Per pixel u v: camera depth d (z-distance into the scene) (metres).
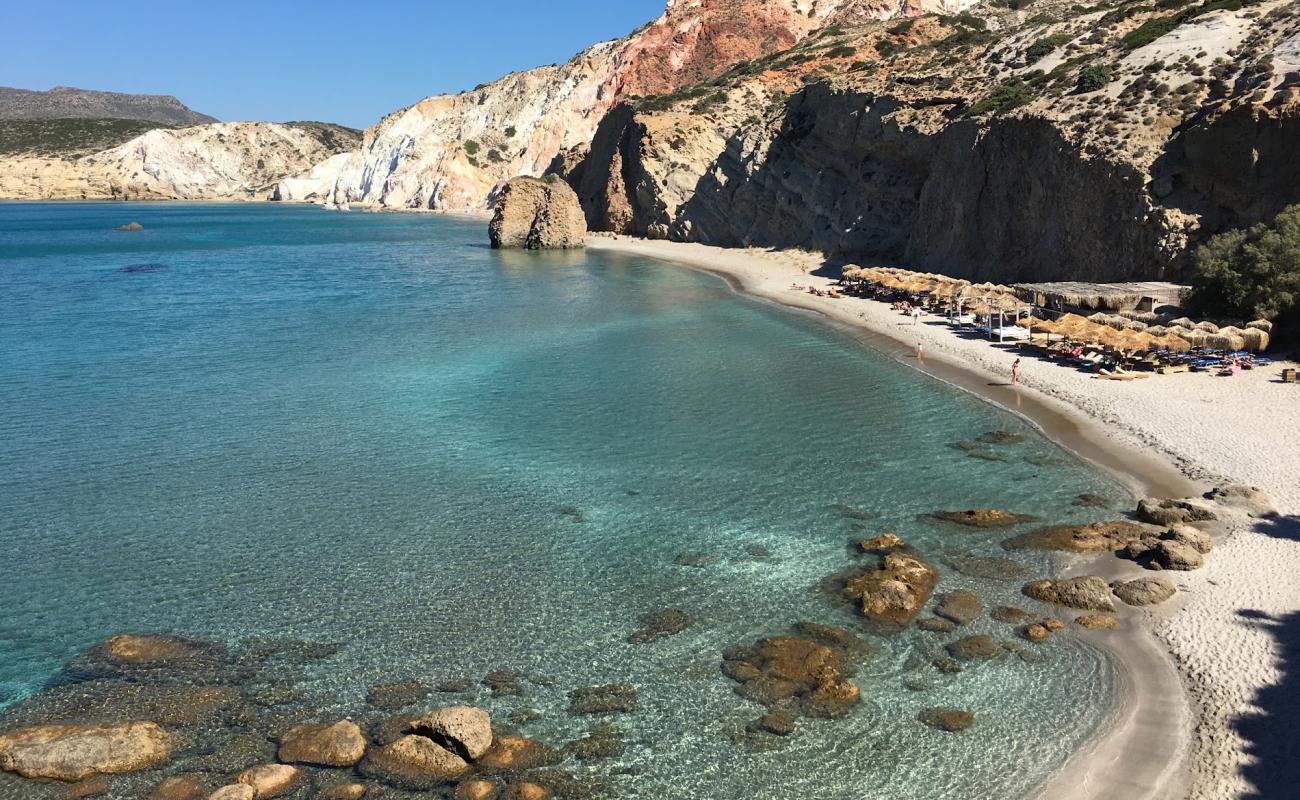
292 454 25.89
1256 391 28.30
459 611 17.06
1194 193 39.84
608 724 13.57
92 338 42.31
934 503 21.59
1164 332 32.62
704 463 24.80
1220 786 11.48
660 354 38.44
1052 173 47.00
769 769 12.48
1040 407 29.11
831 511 21.33
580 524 20.92
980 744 12.82
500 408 30.39
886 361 36.72
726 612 16.81
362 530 20.70
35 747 12.54
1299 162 36.22
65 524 20.97
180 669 15.16
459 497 22.62
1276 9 48.47
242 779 12.19
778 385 33.03
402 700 14.30
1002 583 17.42
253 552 19.56
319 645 15.92
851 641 15.61
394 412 29.98
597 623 16.53
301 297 56.12
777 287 59.31
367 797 11.98
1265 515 19.14
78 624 16.62
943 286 47.47
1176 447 23.98
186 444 26.73
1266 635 14.59
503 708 14.03
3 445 26.42
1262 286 32.81
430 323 46.16
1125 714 13.18
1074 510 20.77
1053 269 47.22
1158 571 17.19
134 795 12.05
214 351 39.44
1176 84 45.34
